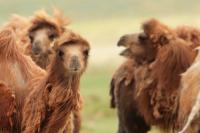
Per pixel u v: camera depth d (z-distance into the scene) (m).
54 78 22.75
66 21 30.14
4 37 24.98
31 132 23.11
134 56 30.89
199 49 27.73
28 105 23.27
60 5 174.75
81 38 22.73
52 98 22.72
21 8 165.75
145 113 30.88
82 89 59.22
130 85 32.16
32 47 29.05
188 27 30.80
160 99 29.77
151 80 30.05
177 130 28.81
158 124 30.52
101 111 49.12
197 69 26.28
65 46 22.56
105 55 92.25
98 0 180.75
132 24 145.88
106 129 43.91
